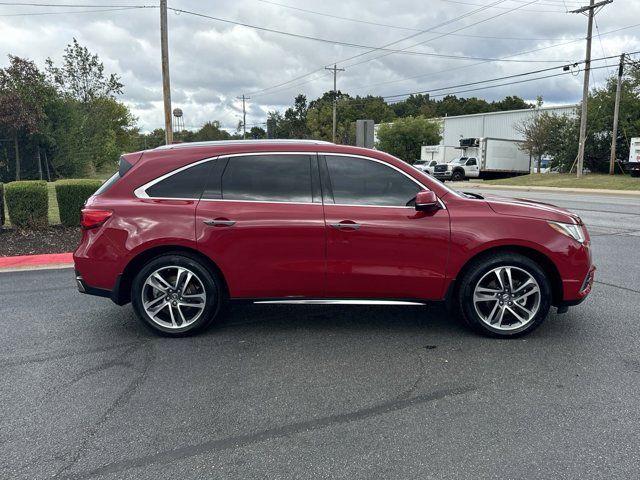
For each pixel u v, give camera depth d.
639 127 32.22
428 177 4.41
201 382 3.63
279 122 95.50
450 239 4.25
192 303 4.49
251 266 4.34
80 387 3.57
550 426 2.99
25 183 9.60
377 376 3.70
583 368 3.79
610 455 2.69
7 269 7.43
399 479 2.52
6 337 4.58
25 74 23.55
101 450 2.80
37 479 2.55
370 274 4.30
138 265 4.48
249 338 4.50
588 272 4.33
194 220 4.32
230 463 2.67
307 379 3.66
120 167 4.62
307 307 5.38
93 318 5.13
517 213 4.32
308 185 4.38
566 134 36.34
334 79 52.31
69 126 27.05
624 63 31.17
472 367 3.83
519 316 4.39
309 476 2.55
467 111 98.69
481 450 2.76
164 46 21.53
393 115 86.88
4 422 3.11
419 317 5.03
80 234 9.48
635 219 12.80
